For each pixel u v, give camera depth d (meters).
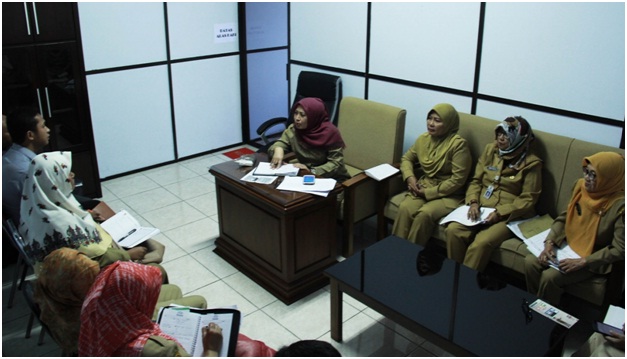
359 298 2.33
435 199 3.11
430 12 3.33
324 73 4.06
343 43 3.94
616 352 1.94
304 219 2.88
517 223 2.81
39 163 2.33
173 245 3.55
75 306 1.84
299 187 2.91
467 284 2.37
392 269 2.50
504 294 2.29
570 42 2.78
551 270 2.49
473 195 3.00
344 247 3.29
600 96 2.74
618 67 2.64
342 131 3.74
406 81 3.61
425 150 3.24
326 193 2.85
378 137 3.52
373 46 3.73
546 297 2.51
